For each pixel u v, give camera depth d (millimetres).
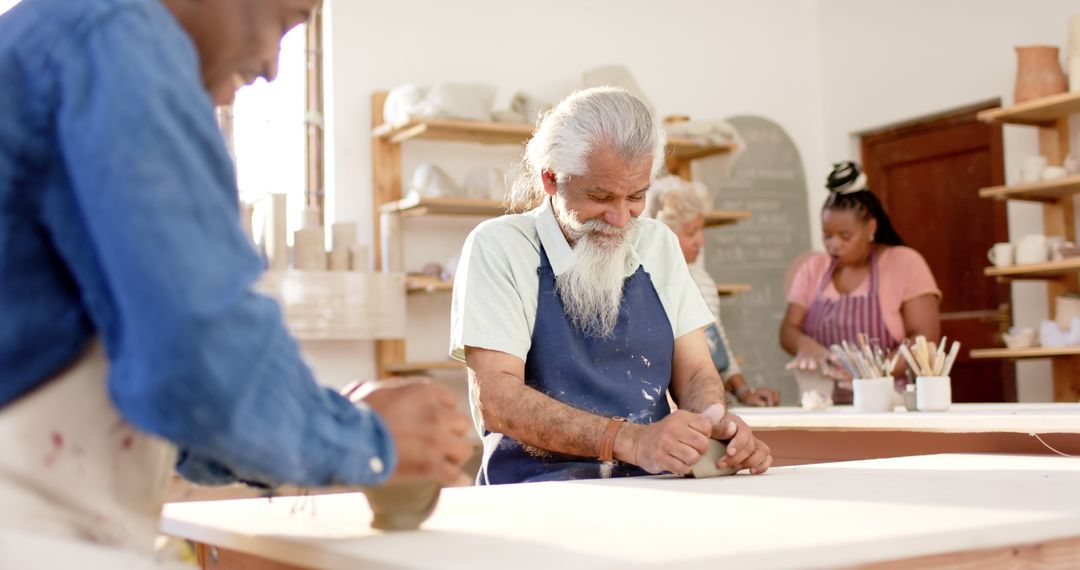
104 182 796
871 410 2885
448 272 4914
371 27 5117
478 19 5363
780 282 6020
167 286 780
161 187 801
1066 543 1162
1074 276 4953
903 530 1042
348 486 950
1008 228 5332
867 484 1512
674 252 2189
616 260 2031
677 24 5883
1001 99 5383
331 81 5020
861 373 2943
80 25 852
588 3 5645
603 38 5676
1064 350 4523
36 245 866
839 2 6137
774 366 5953
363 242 5051
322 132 5066
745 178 5977
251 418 822
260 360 829
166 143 816
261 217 4559
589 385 2016
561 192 2023
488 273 2027
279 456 855
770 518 1160
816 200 6199
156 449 990
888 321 4137
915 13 5762
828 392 3914
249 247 858
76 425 917
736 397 3900
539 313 2039
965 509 1198
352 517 1297
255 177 4867
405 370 4898
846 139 6133
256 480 1178
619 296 2061
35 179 852
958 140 5641
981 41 5465
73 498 917
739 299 5898
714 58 5973
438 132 4906
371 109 5094
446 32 5285
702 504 1322
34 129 848
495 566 895
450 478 1059
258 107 4898
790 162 6121
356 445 929
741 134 6000
